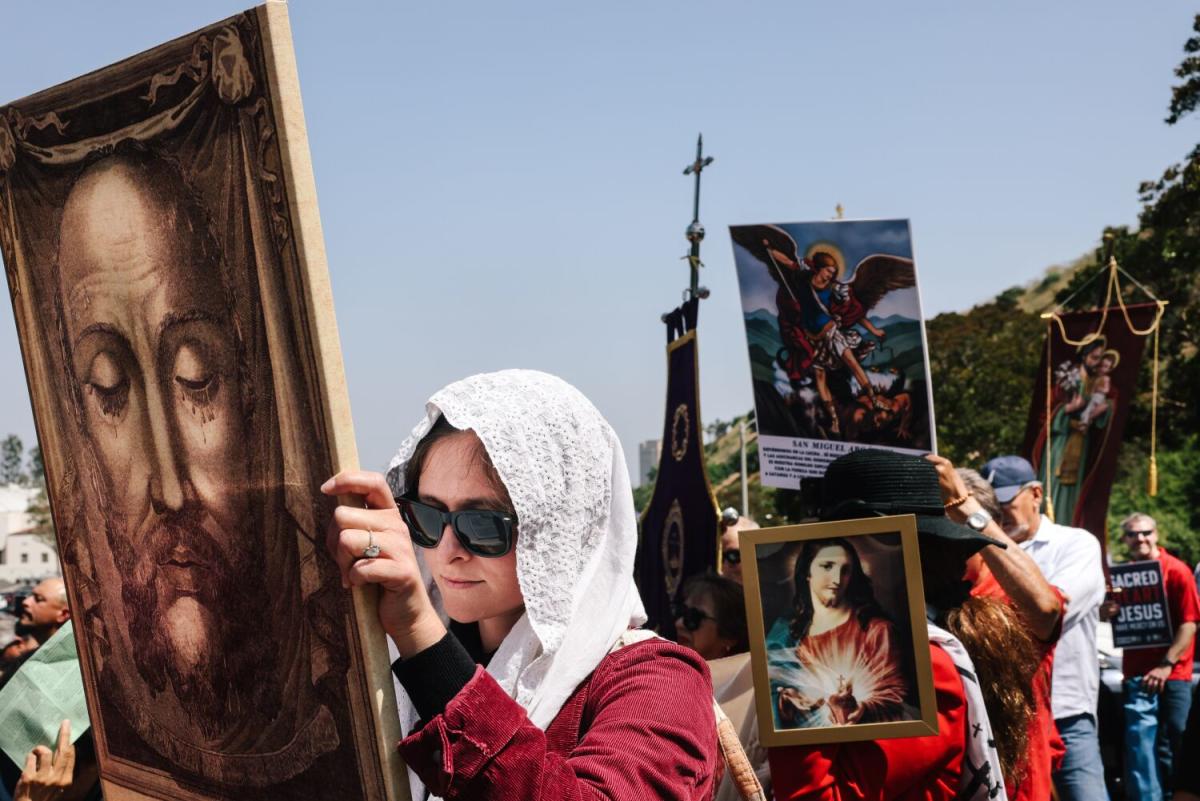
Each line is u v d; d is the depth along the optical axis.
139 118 1.48
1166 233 20.80
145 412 1.59
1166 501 30.81
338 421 1.32
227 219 1.38
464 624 2.00
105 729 1.87
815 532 2.60
